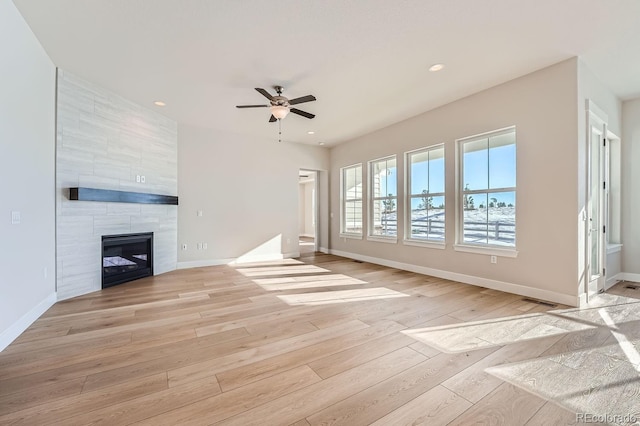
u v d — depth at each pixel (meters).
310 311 3.06
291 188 6.82
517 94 3.55
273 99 3.53
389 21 2.50
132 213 4.36
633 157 4.15
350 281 4.38
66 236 3.43
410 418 1.46
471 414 1.49
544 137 3.32
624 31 2.64
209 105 4.48
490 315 2.89
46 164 3.08
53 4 2.31
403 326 2.64
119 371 1.89
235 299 3.49
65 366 1.96
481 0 2.24
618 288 3.81
